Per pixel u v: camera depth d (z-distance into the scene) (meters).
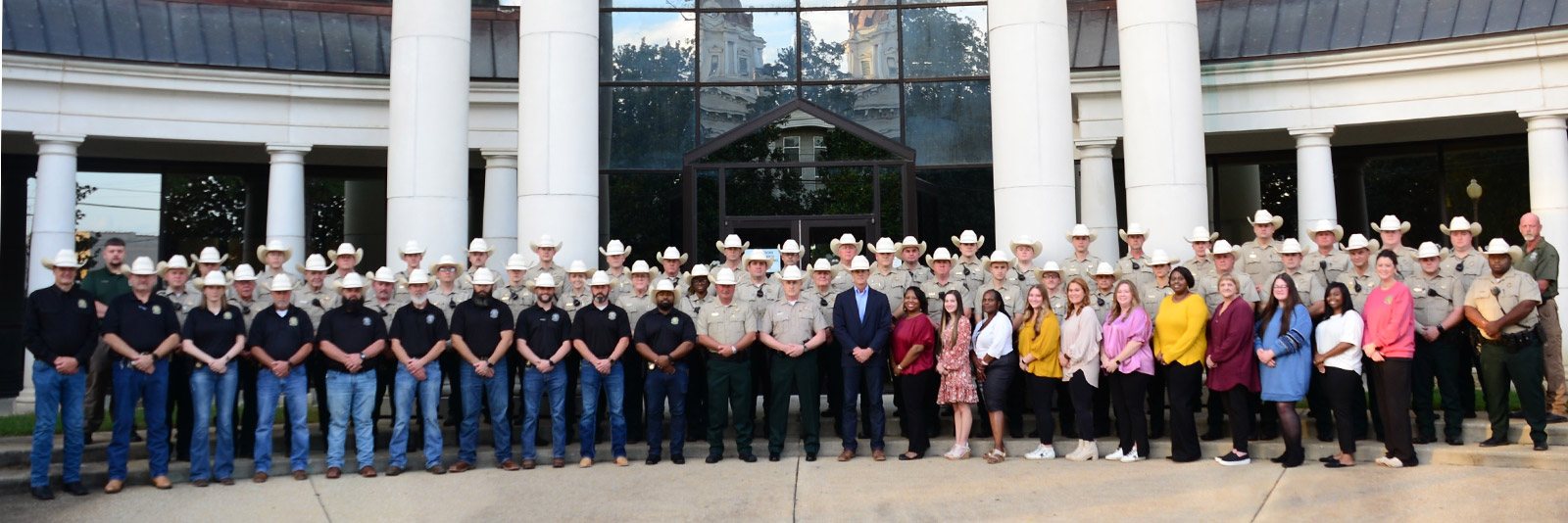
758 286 12.48
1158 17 14.91
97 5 17.44
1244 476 10.32
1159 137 14.76
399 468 11.22
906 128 18.36
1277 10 18.56
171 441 12.15
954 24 18.44
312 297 12.16
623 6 18.50
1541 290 11.56
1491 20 16.84
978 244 12.79
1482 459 10.53
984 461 11.42
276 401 10.95
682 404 11.66
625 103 18.36
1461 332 11.27
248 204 20.14
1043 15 14.66
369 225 20.56
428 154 14.63
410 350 11.19
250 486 10.62
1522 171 18.56
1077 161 19.30
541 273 11.69
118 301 10.39
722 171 16.56
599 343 11.55
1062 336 11.71
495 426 11.52
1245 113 17.73
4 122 16.19
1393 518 8.62
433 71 14.73
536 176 14.33
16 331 18.95
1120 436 11.46
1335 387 10.74
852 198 16.48
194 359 10.63
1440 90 16.86
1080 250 13.16
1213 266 12.59
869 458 11.77
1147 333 11.35
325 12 19.00
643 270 12.04
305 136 17.84
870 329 11.66
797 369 11.69
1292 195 19.92
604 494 10.06
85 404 11.43
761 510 9.33
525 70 14.60
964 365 11.57
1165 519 8.74
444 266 12.12
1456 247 11.81
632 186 18.31
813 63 18.45
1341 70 17.22
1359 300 11.71
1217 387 11.05
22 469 10.84
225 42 18.17
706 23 18.52
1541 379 10.60
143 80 16.94
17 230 19.11
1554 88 16.22
